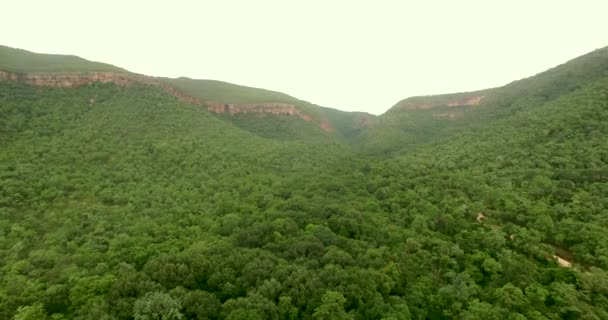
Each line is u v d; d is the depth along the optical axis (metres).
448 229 47.25
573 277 36.75
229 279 33.62
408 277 37.38
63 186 55.62
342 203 54.34
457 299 34.75
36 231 45.22
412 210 52.31
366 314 31.08
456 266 39.50
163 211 53.31
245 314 27.94
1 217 45.94
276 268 34.81
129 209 52.91
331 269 35.03
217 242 41.62
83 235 44.72
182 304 29.22
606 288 33.91
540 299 33.66
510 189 54.75
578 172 53.06
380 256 39.12
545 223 44.66
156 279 32.81
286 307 30.16
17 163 57.72
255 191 61.81
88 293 31.77
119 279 33.09
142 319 26.97
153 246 41.03
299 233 43.62
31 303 31.28
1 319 29.84
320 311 29.47
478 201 53.81
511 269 37.91
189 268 34.44
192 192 60.59
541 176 55.38
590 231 41.47
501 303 33.31
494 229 46.06
